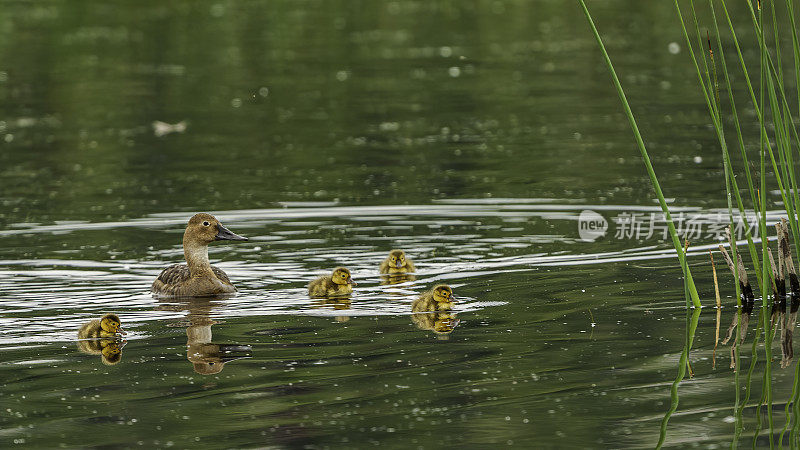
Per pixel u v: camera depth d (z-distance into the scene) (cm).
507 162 2270
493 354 1106
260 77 3456
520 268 1495
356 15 4791
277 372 1068
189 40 4156
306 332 1214
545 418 923
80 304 1370
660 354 1091
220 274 1459
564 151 2369
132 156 2431
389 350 1132
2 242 1709
